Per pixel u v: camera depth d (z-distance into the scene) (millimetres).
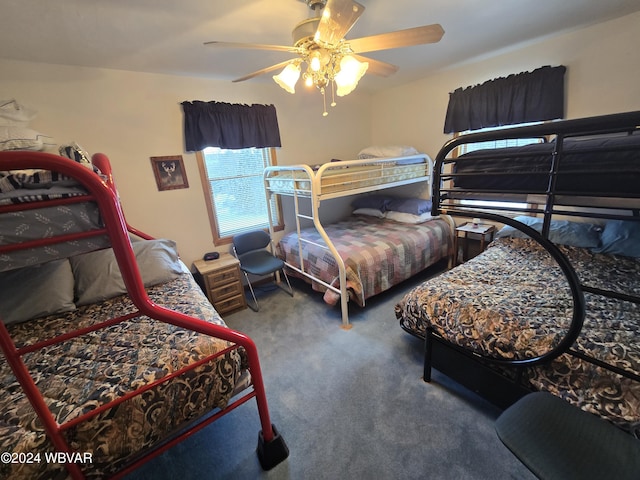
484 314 1479
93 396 994
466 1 1656
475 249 3295
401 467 1293
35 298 1621
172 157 2637
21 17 1406
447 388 1709
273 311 2791
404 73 3080
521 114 2570
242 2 1463
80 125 2197
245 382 1301
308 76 1649
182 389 1096
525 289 1719
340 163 2414
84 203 738
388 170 2920
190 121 2598
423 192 3697
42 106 2043
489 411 1536
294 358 2076
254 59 2305
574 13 1930
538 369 1242
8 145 1254
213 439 1500
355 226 3432
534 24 2055
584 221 2457
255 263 2994
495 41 2320
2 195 669
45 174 744
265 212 3375
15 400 1014
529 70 2520
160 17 1542
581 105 2328
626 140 823
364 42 1389
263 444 1310
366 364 1960
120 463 984
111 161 2361
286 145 3338
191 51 2029
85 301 1767
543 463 802
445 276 1989
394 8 1671
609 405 1049
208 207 2926
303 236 3145
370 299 2861
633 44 2021
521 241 2484
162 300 1767
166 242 2314
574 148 817
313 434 1481
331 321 2531
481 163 1047
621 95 2139
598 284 1711
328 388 1776
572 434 882
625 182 761
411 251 2830
